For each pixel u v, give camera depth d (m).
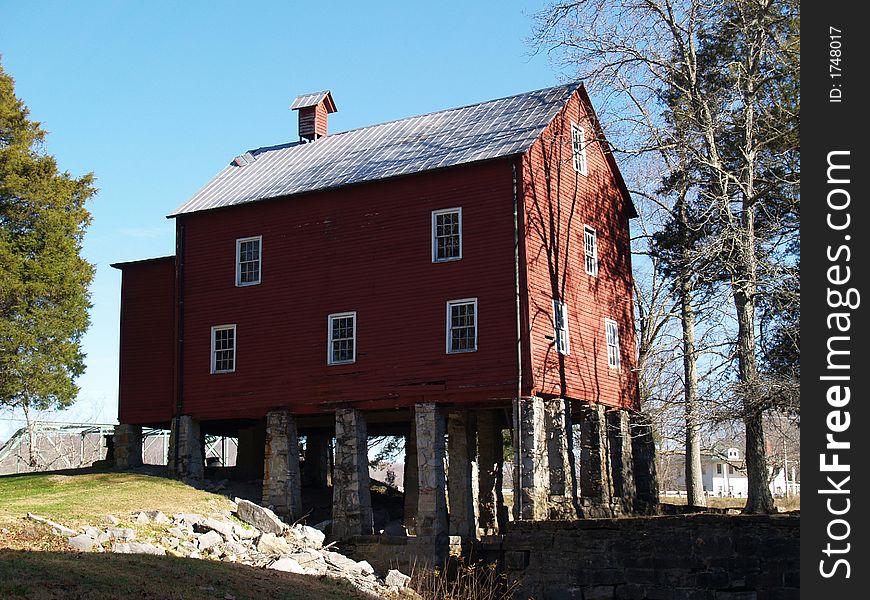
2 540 22.44
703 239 36.31
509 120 35.41
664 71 36.19
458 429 35.12
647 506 36.09
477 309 32.12
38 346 49.72
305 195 35.78
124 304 40.12
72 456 67.75
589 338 35.62
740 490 92.12
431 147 35.47
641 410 37.12
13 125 51.31
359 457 33.66
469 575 30.45
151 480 35.78
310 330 35.06
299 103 43.31
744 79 35.19
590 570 28.38
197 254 37.88
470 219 32.72
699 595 26.66
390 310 33.62
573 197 35.91
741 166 35.09
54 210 50.81
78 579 19.83
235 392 36.19
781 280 31.91
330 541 33.25
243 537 29.19
